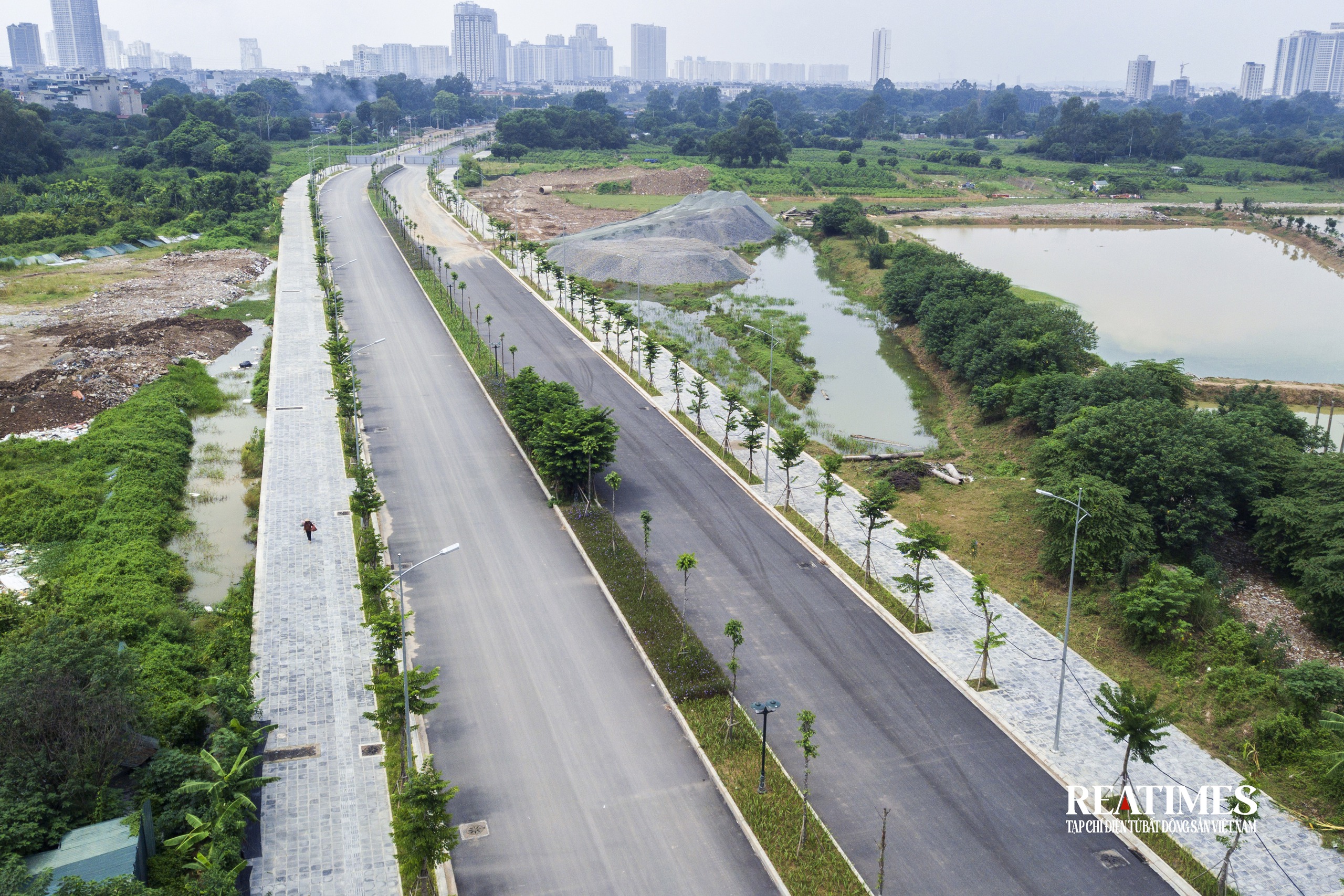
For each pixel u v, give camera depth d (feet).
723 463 224.53
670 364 293.23
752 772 123.85
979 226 629.10
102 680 112.88
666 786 121.90
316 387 271.49
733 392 233.55
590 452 197.16
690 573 175.22
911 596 167.02
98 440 220.23
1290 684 132.67
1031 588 170.81
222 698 125.80
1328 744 125.59
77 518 185.16
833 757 127.54
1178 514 172.24
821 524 194.70
